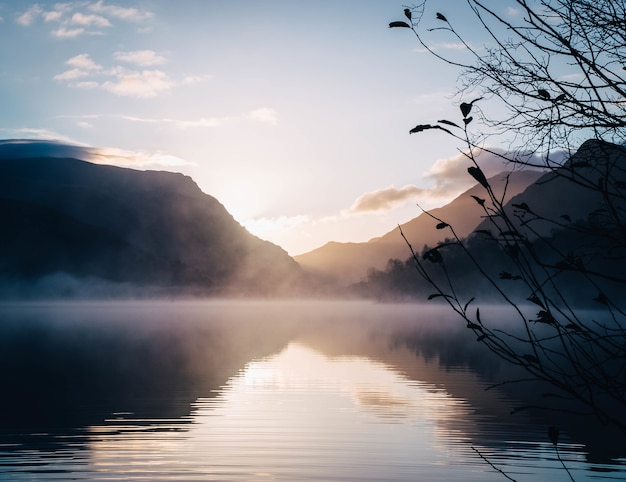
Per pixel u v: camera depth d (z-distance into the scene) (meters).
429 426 13.20
